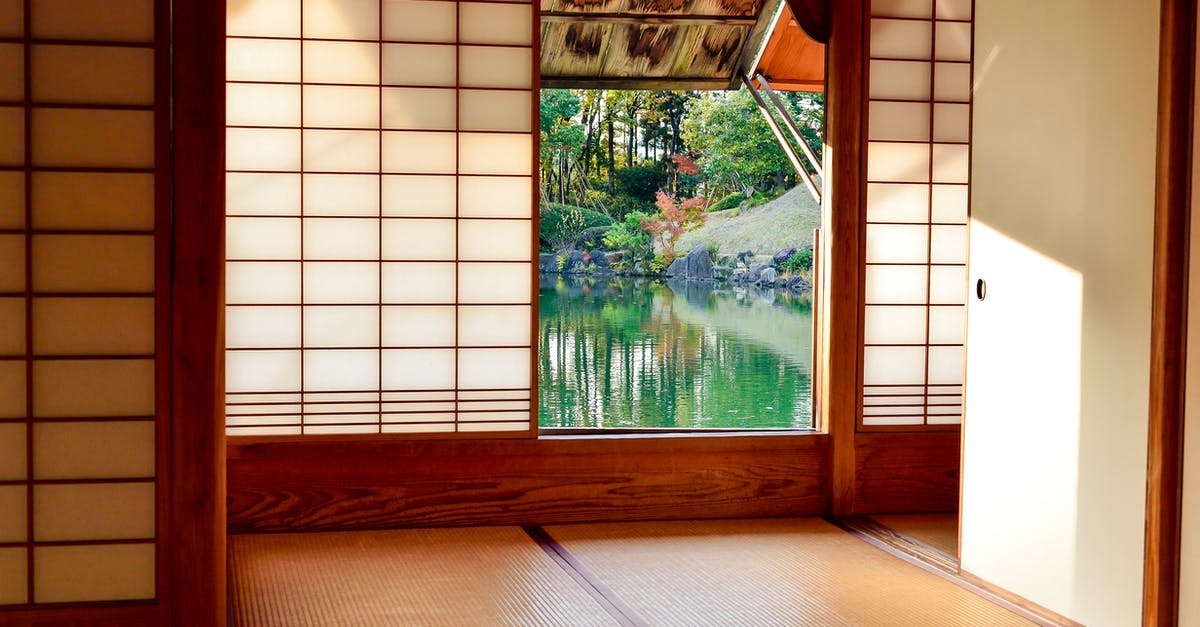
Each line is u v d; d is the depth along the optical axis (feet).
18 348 7.42
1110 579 8.24
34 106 7.34
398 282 11.83
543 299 47.73
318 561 10.50
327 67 11.62
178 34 7.48
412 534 11.65
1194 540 7.53
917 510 13.10
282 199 11.61
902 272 13.17
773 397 27.37
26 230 7.37
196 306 7.60
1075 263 8.64
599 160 53.16
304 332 11.70
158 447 7.61
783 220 52.06
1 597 7.54
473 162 11.90
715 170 53.11
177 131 7.51
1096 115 8.43
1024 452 9.28
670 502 12.44
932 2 13.10
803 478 12.84
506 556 10.78
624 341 37.27
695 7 20.13
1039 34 9.13
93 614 7.59
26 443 7.47
